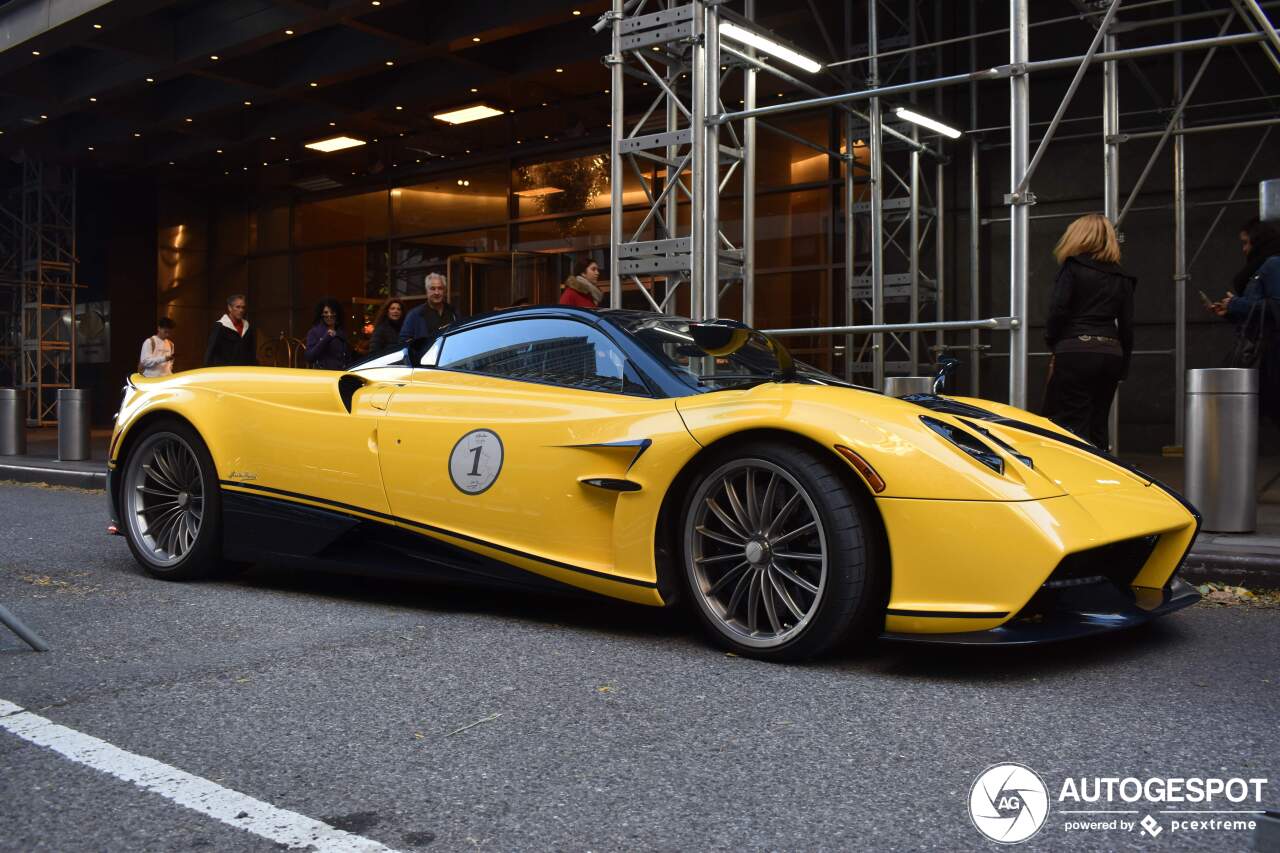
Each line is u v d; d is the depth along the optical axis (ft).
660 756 7.29
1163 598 10.52
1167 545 10.61
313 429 12.89
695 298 21.93
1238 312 19.15
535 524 11.20
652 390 10.92
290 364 59.31
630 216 45.96
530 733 7.78
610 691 8.86
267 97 45.60
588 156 47.39
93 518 21.54
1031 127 36.11
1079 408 16.76
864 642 10.56
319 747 7.49
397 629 11.18
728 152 23.34
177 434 14.01
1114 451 27.45
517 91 44.50
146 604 12.53
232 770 7.05
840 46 35.63
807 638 9.53
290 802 6.50
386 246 54.90
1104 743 7.50
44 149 55.01
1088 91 35.24
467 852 5.79
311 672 9.46
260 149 53.98
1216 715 8.14
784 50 24.26
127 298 60.59
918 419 9.75
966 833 6.00
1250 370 15.25
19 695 8.77
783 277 40.86
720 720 8.07
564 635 10.89
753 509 10.02
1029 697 8.65
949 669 9.55
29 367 61.21
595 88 44.14
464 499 11.68
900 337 38.09
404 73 45.57
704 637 10.80
